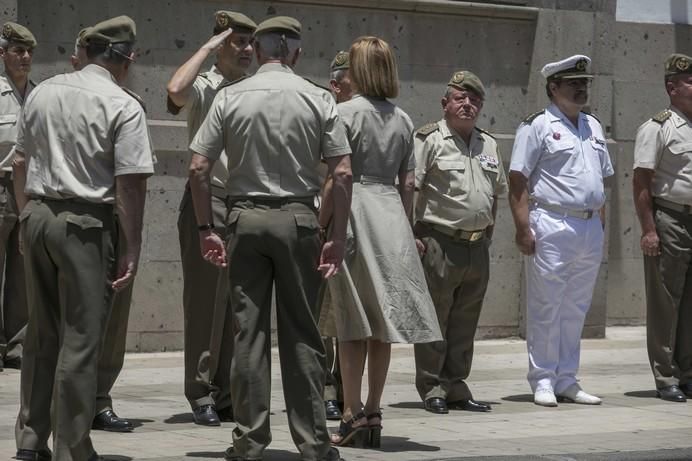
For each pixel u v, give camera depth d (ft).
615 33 66.95
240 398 31.76
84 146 30.55
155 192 55.26
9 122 49.70
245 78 32.50
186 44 55.98
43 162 30.89
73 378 30.55
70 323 30.71
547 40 63.05
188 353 39.58
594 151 45.88
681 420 42.55
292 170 31.71
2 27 51.75
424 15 60.80
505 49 62.80
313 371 31.96
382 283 35.04
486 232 44.21
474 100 43.24
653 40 67.92
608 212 64.85
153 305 55.52
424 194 43.45
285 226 31.45
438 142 43.09
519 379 52.01
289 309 31.99
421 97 61.00
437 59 61.26
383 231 35.29
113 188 31.01
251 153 31.65
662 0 68.64
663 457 35.19
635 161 48.29
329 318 37.22
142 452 34.22
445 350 43.47
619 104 67.00
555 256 45.27
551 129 45.34
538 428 40.14
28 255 31.14
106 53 31.68
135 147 30.71
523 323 63.21
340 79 42.04
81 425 30.71
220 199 39.58
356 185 35.53
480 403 44.60
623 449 36.55
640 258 67.77
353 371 35.86
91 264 30.68
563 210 45.32
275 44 32.76
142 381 48.60
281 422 40.11
